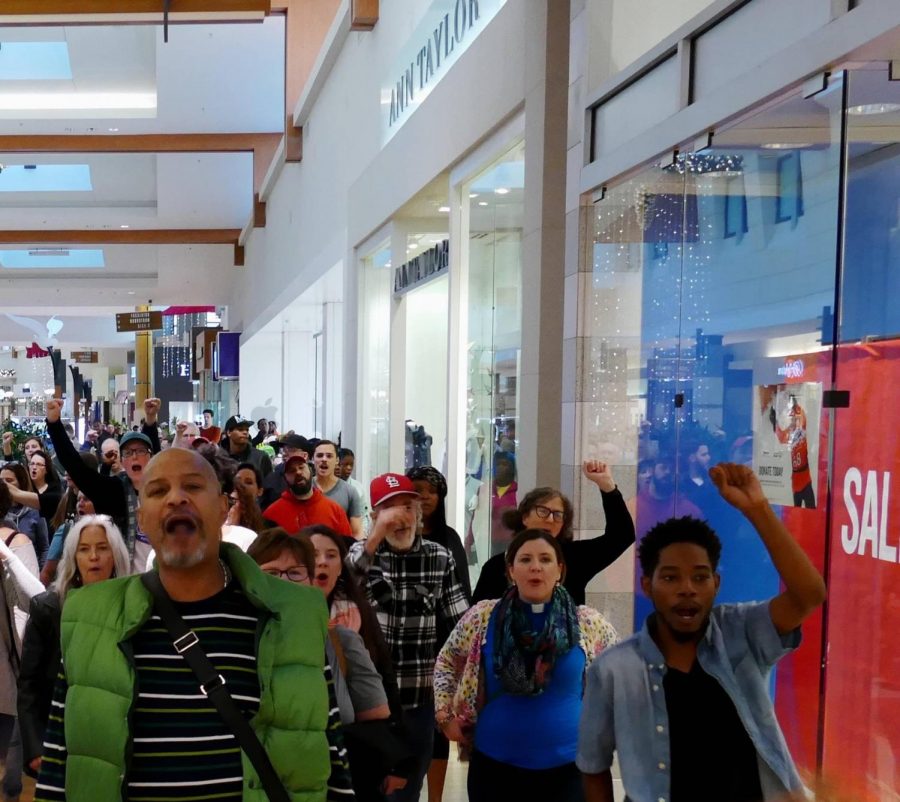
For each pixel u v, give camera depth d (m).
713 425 3.68
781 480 3.18
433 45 9.05
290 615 2.05
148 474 2.01
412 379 11.03
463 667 3.40
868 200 2.82
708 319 3.74
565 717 3.16
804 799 2.07
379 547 4.11
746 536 3.36
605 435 4.88
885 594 2.69
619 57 5.04
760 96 3.31
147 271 37.00
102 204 29.55
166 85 21.17
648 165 4.32
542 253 5.78
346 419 14.06
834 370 2.88
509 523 3.99
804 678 2.94
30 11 12.86
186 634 1.98
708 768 2.34
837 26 2.91
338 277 16.67
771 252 3.27
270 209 24.80
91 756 1.91
